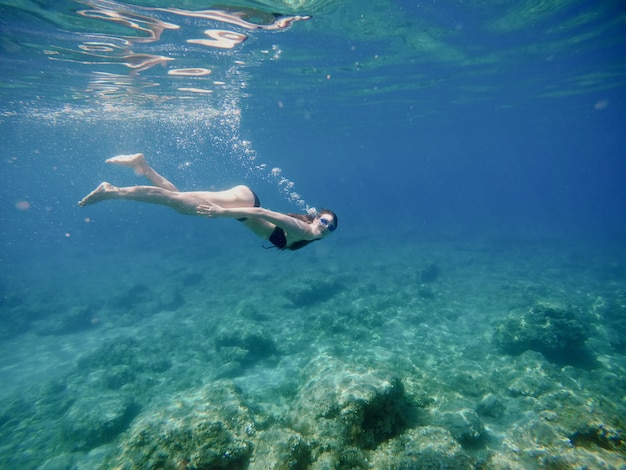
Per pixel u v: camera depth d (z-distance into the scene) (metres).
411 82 21.38
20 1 8.64
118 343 12.13
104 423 7.94
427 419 6.18
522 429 4.89
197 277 22.28
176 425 5.24
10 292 21.88
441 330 12.41
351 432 4.91
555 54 17.12
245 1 9.34
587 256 26.02
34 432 8.56
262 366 10.34
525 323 10.35
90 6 9.07
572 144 77.56
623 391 7.90
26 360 12.98
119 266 28.45
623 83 24.09
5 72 13.78
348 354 10.37
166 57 13.14
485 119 38.50
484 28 13.59
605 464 4.17
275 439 4.57
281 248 5.11
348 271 22.14
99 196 3.56
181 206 3.91
